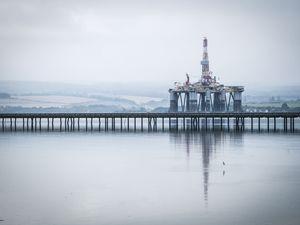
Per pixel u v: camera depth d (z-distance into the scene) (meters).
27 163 89.62
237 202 56.69
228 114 184.38
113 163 88.75
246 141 133.00
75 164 87.94
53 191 62.97
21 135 161.00
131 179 70.94
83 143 130.12
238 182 68.25
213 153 103.12
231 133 167.50
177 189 63.62
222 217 50.91
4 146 122.38
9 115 191.12
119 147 118.25
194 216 51.31
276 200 57.50
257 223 49.03
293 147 116.06
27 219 50.69
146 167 82.88
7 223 49.47
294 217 50.84
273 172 76.81
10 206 55.44
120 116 189.25
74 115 190.62
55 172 78.19
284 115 181.88
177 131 181.25
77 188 64.75
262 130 191.75
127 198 58.84
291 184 66.69
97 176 73.88
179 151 107.50
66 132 177.12
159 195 60.25
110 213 52.59
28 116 191.50
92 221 50.06
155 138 144.88
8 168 83.06
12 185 66.94
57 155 102.31
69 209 54.09
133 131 182.50
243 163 87.19
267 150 109.06
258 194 60.53
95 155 101.81
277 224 48.72
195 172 76.81
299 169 80.00
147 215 51.81
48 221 50.06
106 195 60.50
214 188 64.12
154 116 188.50
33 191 63.03
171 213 52.41
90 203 56.62
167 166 83.81
